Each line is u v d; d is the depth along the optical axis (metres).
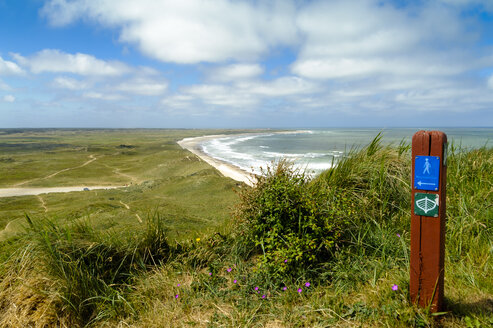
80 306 2.95
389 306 2.44
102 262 3.51
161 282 3.40
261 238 3.46
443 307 2.41
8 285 3.28
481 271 2.86
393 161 5.04
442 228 2.25
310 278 3.06
